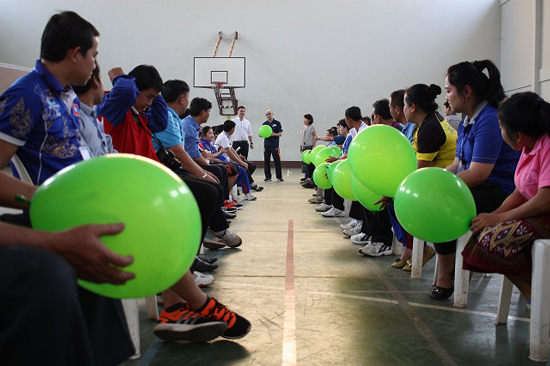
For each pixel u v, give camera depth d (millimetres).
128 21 13047
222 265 3289
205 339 1901
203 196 2514
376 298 2582
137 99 2537
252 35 13070
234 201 6246
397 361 1813
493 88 2328
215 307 1898
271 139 10039
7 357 768
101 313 1201
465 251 2023
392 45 12922
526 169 1942
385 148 2453
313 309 2404
